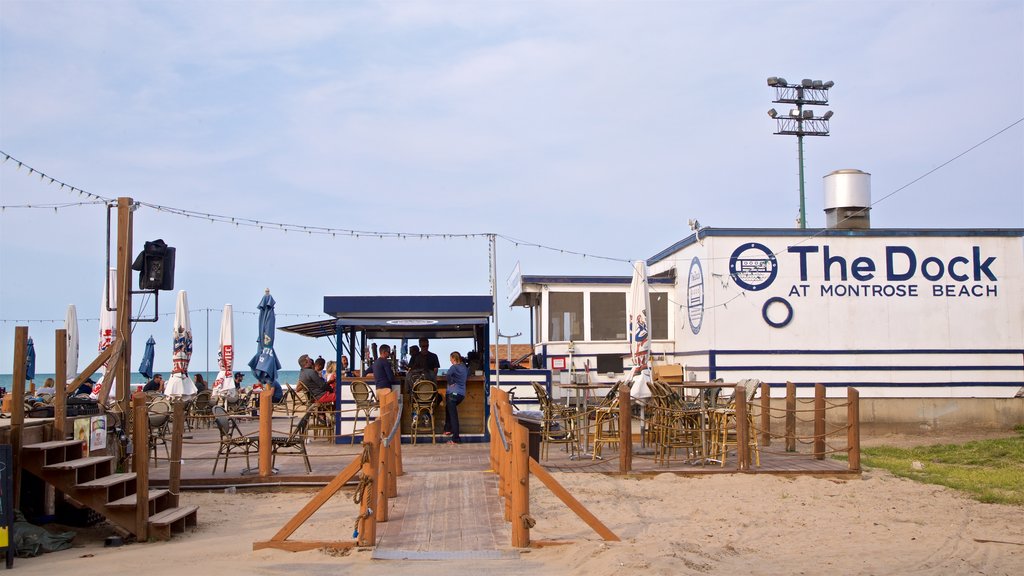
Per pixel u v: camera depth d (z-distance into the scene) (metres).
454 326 18.89
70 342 21.97
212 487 12.10
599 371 22.06
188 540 9.28
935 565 7.91
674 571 7.12
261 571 7.54
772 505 10.66
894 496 11.27
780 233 21.17
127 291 11.95
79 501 9.23
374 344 19.91
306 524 9.84
